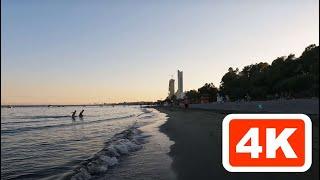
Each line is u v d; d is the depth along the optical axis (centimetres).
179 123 4275
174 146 2094
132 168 1521
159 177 1326
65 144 2917
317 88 5628
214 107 9600
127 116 9319
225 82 12925
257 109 6300
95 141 3055
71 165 1875
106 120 7325
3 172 1753
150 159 1728
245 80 10888
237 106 7606
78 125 5759
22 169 1827
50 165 1906
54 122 7106
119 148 2067
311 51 6762
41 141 3303
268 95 8688
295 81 6494
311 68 6166
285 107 5122
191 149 1925
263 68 10700
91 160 1738
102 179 1353
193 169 1398
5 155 2386
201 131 2962
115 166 1579
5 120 8369
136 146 2203
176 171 1389
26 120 8269
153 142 2431
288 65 8025
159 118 6544
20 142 3281
